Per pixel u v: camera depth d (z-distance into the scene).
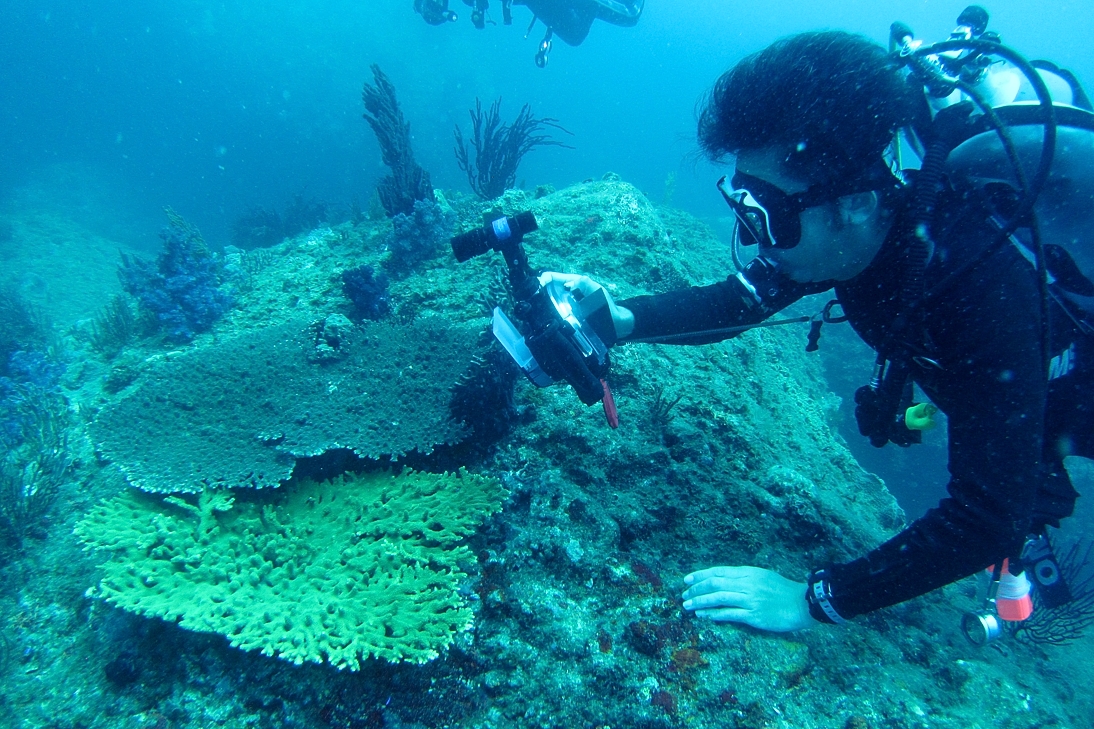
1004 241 1.30
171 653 2.34
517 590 2.33
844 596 1.80
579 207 5.25
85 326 5.82
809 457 3.73
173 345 4.73
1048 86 1.64
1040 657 2.90
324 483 2.77
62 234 18.84
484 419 2.88
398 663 2.21
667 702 2.04
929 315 1.45
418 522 2.50
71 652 2.51
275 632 2.13
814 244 1.51
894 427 1.98
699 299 2.14
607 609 2.30
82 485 3.29
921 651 2.36
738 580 2.24
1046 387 1.34
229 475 2.66
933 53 1.58
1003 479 1.37
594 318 2.16
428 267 4.94
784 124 1.32
